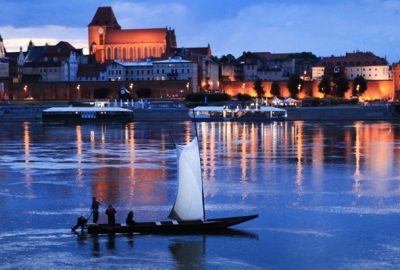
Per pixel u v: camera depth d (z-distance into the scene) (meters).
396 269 92.69
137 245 102.12
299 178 160.50
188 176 110.50
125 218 117.69
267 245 102.56
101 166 182.25
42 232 109.12
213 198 135.62
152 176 164.25
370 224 114.50
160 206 127.56
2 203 131.00
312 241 104.81
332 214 121.50
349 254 98.69
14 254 98.44
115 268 93.12
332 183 153.50
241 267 93.69
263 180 157.50
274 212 123.06
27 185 151.25
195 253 99.00
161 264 94.69
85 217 119.00
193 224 109.50
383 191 143.88
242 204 129.88
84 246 102.00
